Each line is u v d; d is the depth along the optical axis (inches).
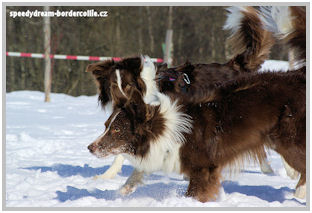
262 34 318.7
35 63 1133.7
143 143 217.0
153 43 1256.2
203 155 216.7
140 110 213.2
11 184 247.0
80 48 1096.8
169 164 222.8
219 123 217.6
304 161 220.2
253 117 217.5
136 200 219.0
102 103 297.6
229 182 266.2
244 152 222.1
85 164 318.0
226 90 226.2
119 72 267.9
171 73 287.7
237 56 319.9
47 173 276.1
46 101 715.4
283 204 210.8
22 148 359.9
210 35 1208.2
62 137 418.6
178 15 1286.9
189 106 221.9
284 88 221.9
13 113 573.3
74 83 1081.4
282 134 218.4
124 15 1250.6
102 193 236.4
